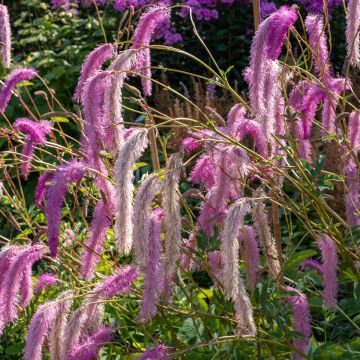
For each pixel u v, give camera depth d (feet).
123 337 16.40
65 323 12.96
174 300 16.05
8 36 19.57
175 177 11.76
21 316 17.37
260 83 12.28
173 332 14.82
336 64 38.04
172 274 13.66
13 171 32.17
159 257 11.84
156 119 29.63
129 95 36.11
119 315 16.53
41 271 22.50
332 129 15.30
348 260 14.97
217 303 15.06
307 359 13.67
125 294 14.48
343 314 14.46
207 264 14.65
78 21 41.55
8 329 18.97
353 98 28.27
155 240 11.81
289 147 14.55
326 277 13.41
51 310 12.60
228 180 13.53
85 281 15.49
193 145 14.33
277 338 13.89
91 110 12.59
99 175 12.79
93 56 13.98
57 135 33.47
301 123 14.37
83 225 21.93
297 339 13.55
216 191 13.64
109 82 12.73
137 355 15.49
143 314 11.98
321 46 14.57
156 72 38.96
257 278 14.19
